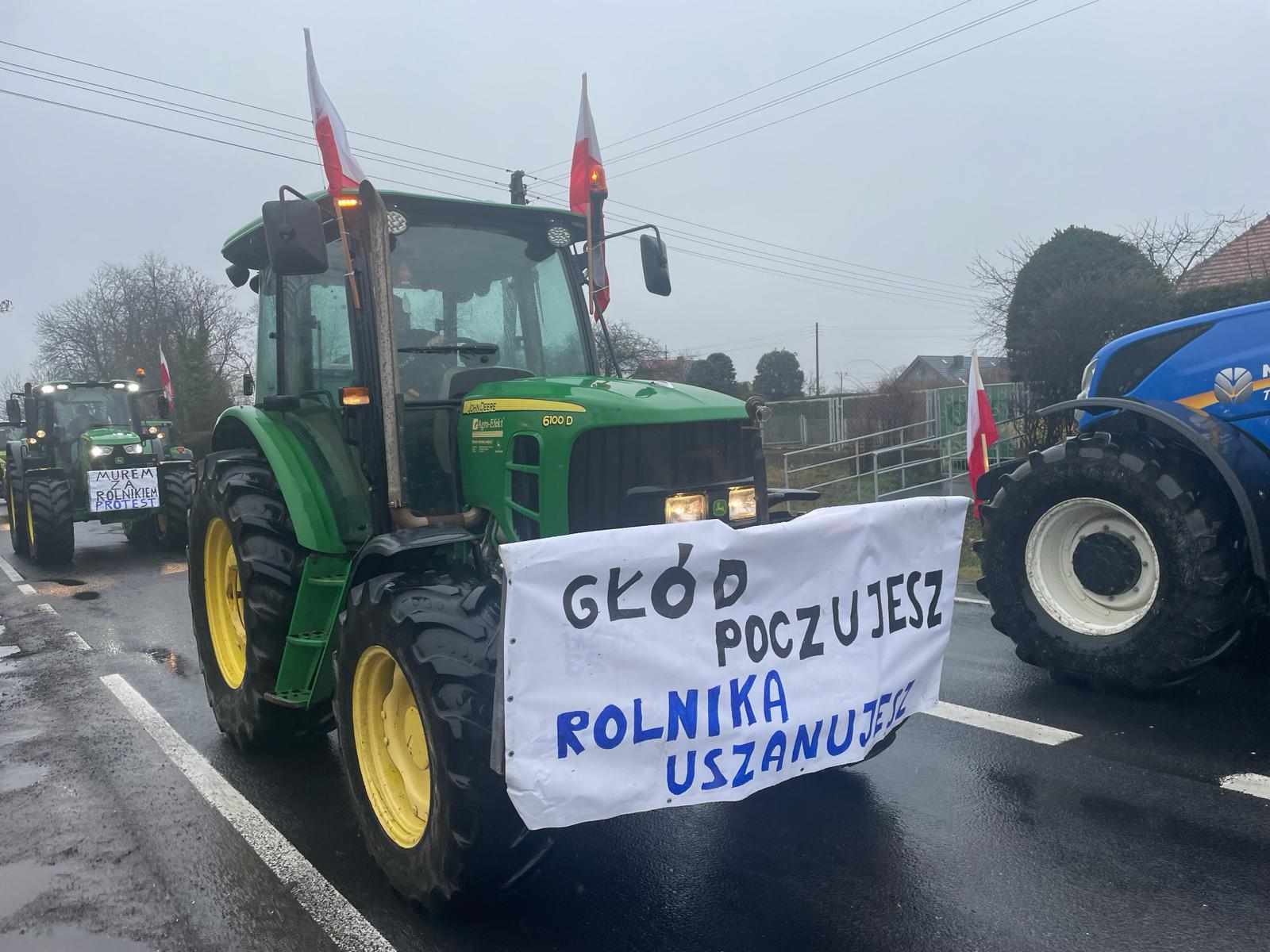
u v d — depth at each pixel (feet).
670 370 95.50
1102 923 8.76
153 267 140.87
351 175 12.19
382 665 9.95
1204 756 12.38
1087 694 15.11
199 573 15.07
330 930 9.18
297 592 12.59
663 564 8.52
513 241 13.35
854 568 9.84
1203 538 13.50
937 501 10.71
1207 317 15.08
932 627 10.71
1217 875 9.50
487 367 12.47
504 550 7.86
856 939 8.71
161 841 11.27
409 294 12.42
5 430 83.05
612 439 10.41
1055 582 15.75
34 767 13.93
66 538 35.88
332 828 11.51
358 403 11.14
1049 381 38.91
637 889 9.77
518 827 8.63
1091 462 14.69
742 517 11.14
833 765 9.55
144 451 40.68
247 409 14.49
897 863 10.06
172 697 17.37
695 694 8.68
